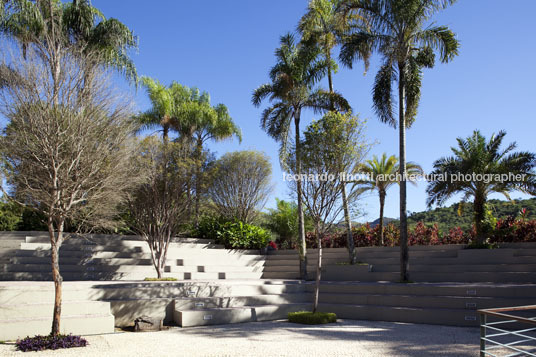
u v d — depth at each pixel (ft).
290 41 59.36
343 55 50.98
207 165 55.11
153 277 51.98
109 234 58.13
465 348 25.07
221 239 66.69
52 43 30.12
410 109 51.16
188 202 51.96
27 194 28.89
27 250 47.93
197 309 37.68
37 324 29.12
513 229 52.29
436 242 63.41
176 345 26.89
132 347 26.30
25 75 27.96
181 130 78.69
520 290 34.88
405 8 47.57
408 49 49.83
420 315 36.60
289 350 24.99
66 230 54.70
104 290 35.65
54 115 28.07
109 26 59.41
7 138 28.09
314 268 57.00
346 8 51.29
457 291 37.65
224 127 85.51
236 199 76.69
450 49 48.16
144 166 47.06
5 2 51.67
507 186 52.95
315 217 38.17
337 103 58.34
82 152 28.99
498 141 54.75
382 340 28.19
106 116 30.94
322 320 36.76
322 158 37.50
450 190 53.98
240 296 40.86
